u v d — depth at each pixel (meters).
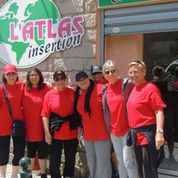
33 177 4.26
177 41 3.86
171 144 3.97
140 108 3.13
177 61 3.88
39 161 4.05
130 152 3.33
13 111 3.89
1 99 3.86
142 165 3.17
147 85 3.14
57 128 3.81
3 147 3.92
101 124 3.62
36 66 4.67
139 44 4.11
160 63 3.99
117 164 3.77
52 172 3.90
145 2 3.86
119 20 4.08
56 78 3.77
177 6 3.71
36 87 3.95
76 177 4.26
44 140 3.97
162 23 3.82
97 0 4.20
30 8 4.67
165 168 3.99
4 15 4.89
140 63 3.18
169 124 3.96
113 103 3.41
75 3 4.35
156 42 4.00
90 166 3.78
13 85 3.91
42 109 3.90
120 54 4.21
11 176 4.08
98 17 4.21
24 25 4.73
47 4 4.54
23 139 3.97
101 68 3.76
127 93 3.28
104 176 3.68
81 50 4.34
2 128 3.88
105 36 4.21
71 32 4.39
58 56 4.50
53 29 4.52
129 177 3.37
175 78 3.92
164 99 3.98
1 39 4.93
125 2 3.99
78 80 3.66
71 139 3.86
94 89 3.64
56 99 3.81
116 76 3.42
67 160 3.91
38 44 4.63
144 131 3.11
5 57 4.91
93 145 3.71
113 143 3.51
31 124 3.95
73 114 3.82
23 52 4.76
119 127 3.40
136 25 3.98
